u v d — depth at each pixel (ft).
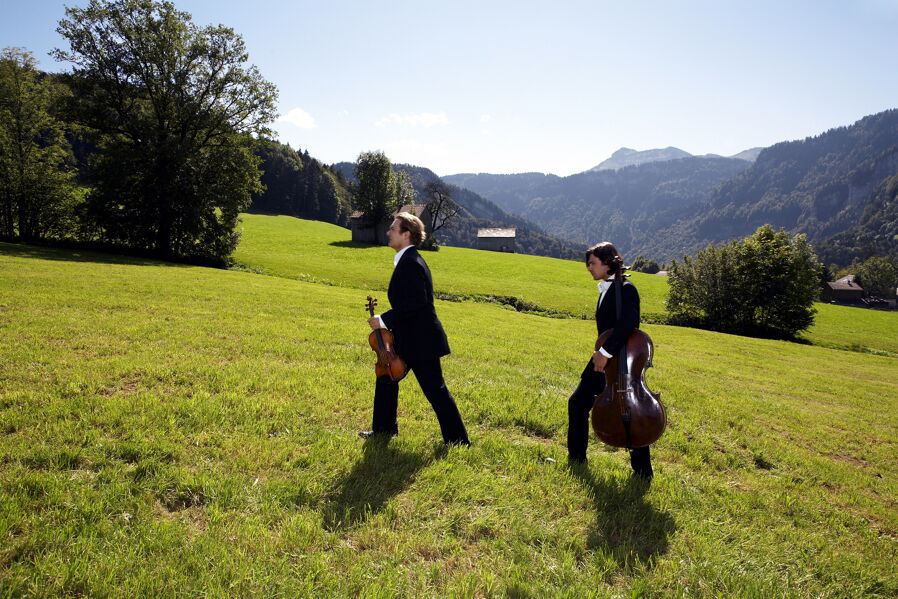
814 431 24.04
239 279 75.00
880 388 47.57
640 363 12.78
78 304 34.63
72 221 115.96
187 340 25.85
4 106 109.29
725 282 118.42
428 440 15.02
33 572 7.68
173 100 113.29
